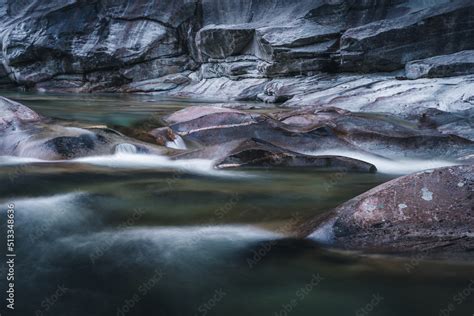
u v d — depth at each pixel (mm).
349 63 18250
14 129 8227
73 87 25031
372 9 19438
